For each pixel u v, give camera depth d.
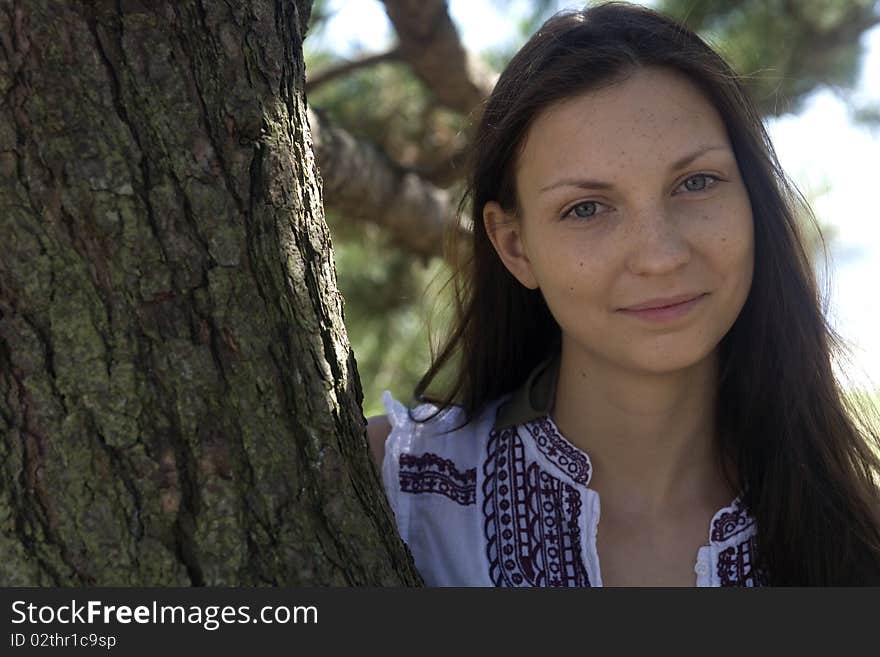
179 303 0.96
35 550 0.92
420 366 3.96
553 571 1.37
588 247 1.23
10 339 0.92
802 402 1.38
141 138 0.95
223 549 0.96
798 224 1.39
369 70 3.47
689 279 1.21
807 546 1.37
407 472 1.47
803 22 3.59
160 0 0.96
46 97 0.92
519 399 1.47
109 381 0.93
